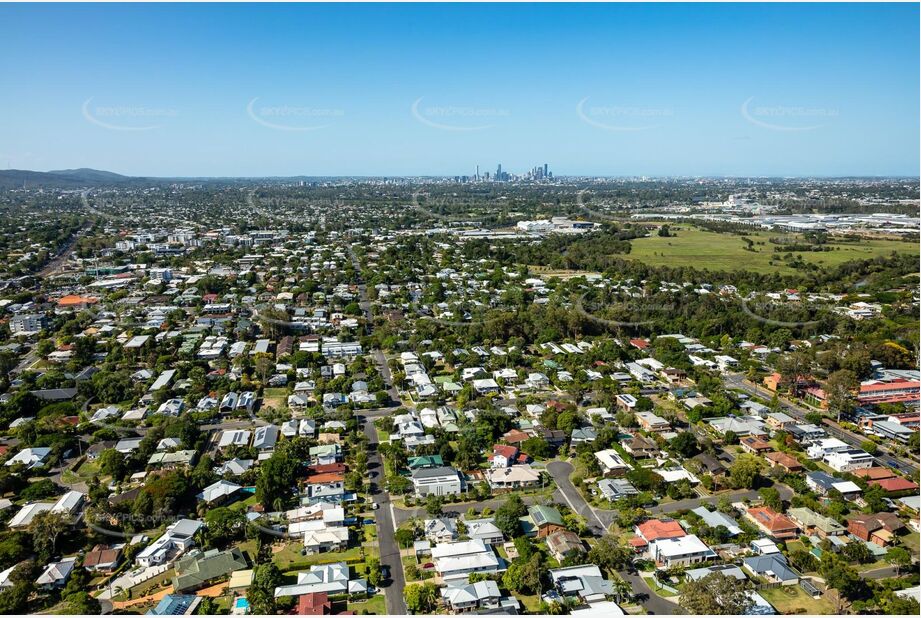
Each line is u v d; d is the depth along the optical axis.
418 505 80.56
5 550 67.62
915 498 80.06
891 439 99.19
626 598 62.78
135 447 94.69
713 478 85.31
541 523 73.69
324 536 71.38
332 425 101.81
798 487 83.56
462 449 91.75
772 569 65.69
